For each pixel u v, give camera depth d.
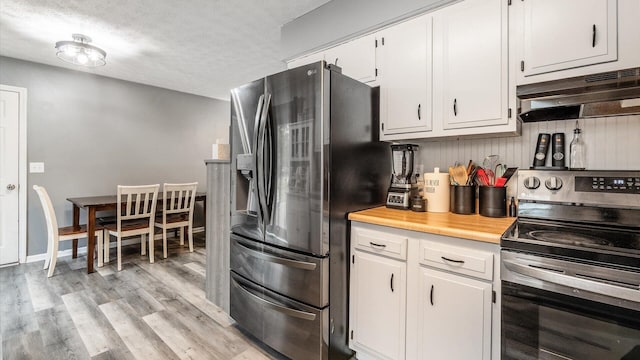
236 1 2.22
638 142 1.43
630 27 1.24
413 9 1.82
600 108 1.45
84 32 2.68
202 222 5.09
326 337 1.61
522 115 1.59
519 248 1.15
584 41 1.33
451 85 1.71
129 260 3.54
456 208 1.77
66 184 3.67
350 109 1.77
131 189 3.25
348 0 2.13
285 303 1.72
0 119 3.22
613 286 0.96
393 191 1.96
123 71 3.78
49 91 3.53
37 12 2.33
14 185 3.31
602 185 1.39
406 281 1.51
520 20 1.50
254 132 1.81
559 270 1.06
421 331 1.45
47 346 1.84
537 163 1.67
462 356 1.33
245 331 2.06
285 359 1.76
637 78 1.19
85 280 2.89
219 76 3.99
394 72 1.94
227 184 2.24
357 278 1.71
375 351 1.63
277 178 1.75
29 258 3.41
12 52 3.14
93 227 3.12
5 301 2.43
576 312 1.04
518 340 1.16
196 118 4.94
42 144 3.49
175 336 1.98
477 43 1.62
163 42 2.90
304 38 2.41
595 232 1.29
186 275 3.07
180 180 4.75
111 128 4.03
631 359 0.95
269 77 1.78
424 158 2.14
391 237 1.56
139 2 2.21
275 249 1.78
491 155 1.86
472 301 1.30
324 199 1.58
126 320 2.16
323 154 1.57
